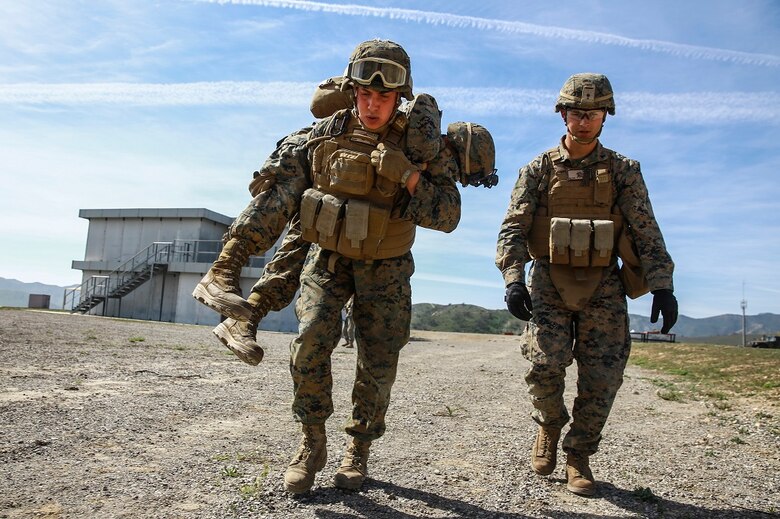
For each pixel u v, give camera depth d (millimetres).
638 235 3820
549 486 3838
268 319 31406
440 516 3137
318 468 3359
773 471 4543
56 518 2725
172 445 4160
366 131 3289
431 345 23266
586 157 3967
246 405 5887
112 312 34531
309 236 3340
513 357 17891
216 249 34781
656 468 4488
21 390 5695
